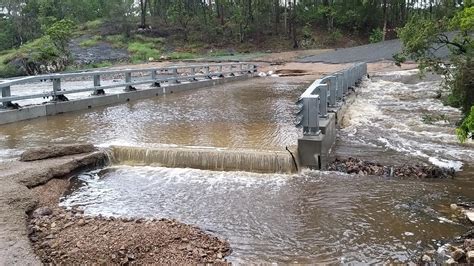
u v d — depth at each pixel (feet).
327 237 18.84
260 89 71.20
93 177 26.53
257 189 24.39
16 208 20.47
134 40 176.14
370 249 17.74
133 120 41.47
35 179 23.98
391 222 20.07
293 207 21.97
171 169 27.84
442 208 21.44
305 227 19.81
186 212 21.59
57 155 27.71
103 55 157.48
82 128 37.68
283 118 41.52
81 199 23.25
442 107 48.47
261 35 184.14
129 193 24.09
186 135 33.99
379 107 49.62
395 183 24.94
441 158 28.91
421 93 59.62
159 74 107.04
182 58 151.94
